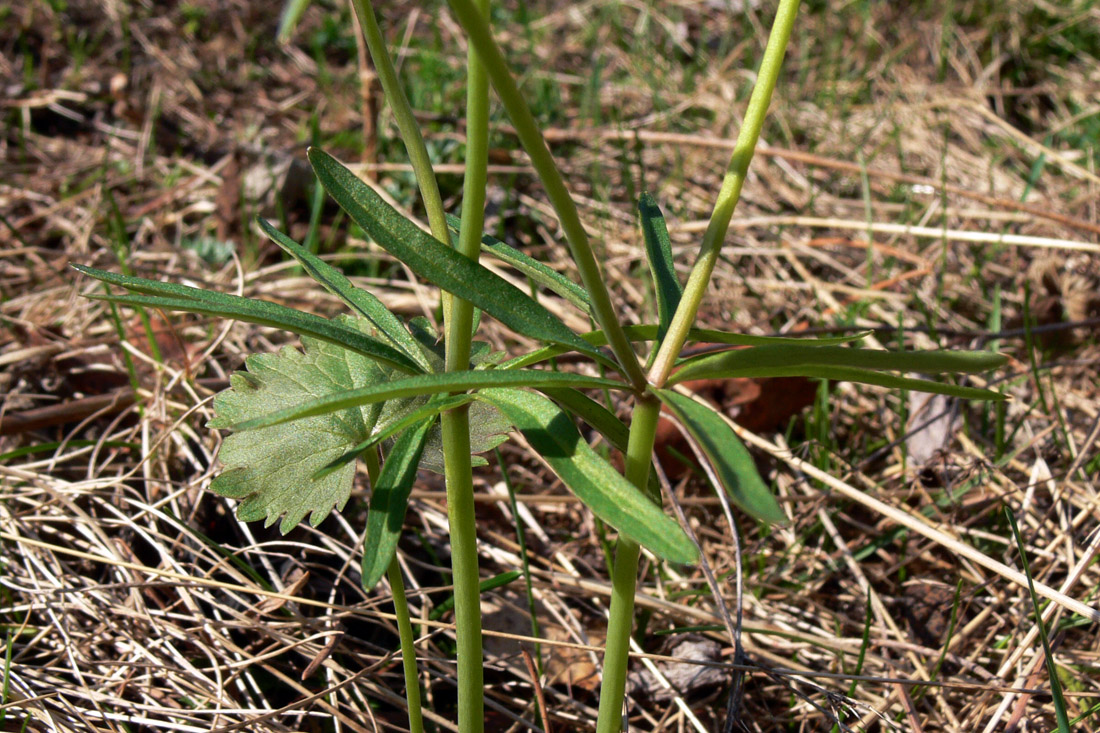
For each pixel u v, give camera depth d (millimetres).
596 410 269
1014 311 560
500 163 659
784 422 463
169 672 325
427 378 245
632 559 264
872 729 336
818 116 792
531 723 330
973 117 788
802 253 601
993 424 471
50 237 572
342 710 329
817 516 407
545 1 1001
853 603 376
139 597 337
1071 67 878
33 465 371
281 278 548
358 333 260
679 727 334
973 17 934
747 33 900
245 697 330
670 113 750
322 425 284
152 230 580
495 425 289
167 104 720
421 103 739
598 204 645
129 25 822
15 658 324
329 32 850
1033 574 374
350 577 354
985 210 649
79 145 668
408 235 254
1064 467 431
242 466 282
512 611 361
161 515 342
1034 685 330
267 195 585
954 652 353
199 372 417
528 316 256
